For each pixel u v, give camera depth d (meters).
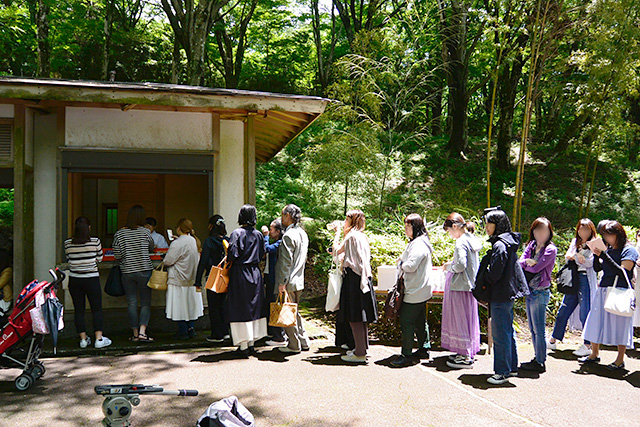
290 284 5.59
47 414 3.95
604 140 12.93
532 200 16.75
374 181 11.98
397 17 19.80
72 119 6.43
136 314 6.09
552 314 7.47
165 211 9.59
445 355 5.89
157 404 4.17
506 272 4.78
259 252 5.71
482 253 7.56
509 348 4.87
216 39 20.98
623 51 10.59
